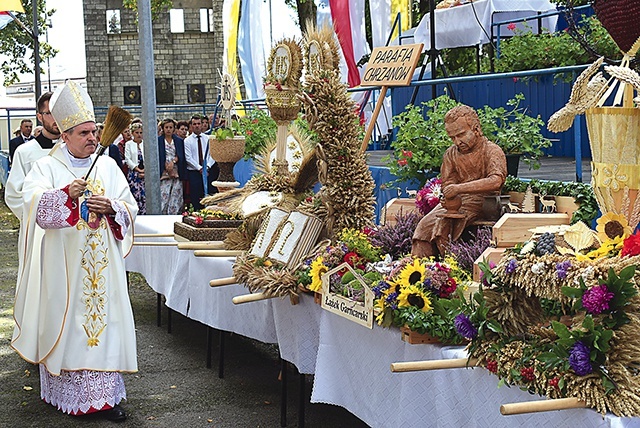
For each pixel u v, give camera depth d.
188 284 6.43
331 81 4.83
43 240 5.38
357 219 4.86
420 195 4.86
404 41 11.81
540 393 2.91
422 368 3.18
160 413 5.52
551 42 8.89
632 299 2.77
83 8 33.25
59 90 5.51
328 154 4.84
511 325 3.18
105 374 5.42
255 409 5.53
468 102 10.45
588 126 3.23
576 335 2.81
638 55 3.43
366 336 4.07
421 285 3.69
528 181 4.94
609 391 2.71
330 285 4.31
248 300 4.70
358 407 4.20
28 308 5.46
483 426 3.26
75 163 5.56
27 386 6.16
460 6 10.38
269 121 10.81
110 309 5.45
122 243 5.62
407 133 6.59
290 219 5.07
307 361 4.81
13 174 5.86
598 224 3.11
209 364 6.47
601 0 3.32
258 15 14.87
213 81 34.12
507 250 3.37
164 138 12.38
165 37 33.81
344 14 10.69
